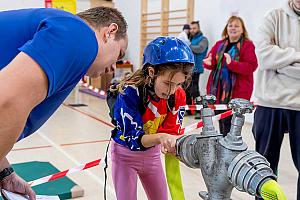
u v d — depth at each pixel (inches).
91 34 37.7
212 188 40.3
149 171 66.3
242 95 139.6
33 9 40.8
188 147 43.4
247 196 109.5
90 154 147.5
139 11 343.9
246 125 209.0
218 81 143.5
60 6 201.3
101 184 116.6
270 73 90.5
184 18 280.8
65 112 237.5
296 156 90.0
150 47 53.7
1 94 31.9
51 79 34.4
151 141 54.4
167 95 57.3
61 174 95.4
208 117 42.3
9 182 50.8
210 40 255.4
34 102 34.3
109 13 45.1
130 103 58.4
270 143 92.5
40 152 148.4
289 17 88.4
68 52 35.2
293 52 85.7
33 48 33.9
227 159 38.6
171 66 51.1
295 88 87.2
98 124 204.4
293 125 88.8
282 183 121.6
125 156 65.2
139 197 107.9
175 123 64.2
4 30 38.9
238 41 141.5
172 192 47.9
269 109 91.4
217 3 246.2
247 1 220.8
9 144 34.2
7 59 38.3
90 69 43.6
